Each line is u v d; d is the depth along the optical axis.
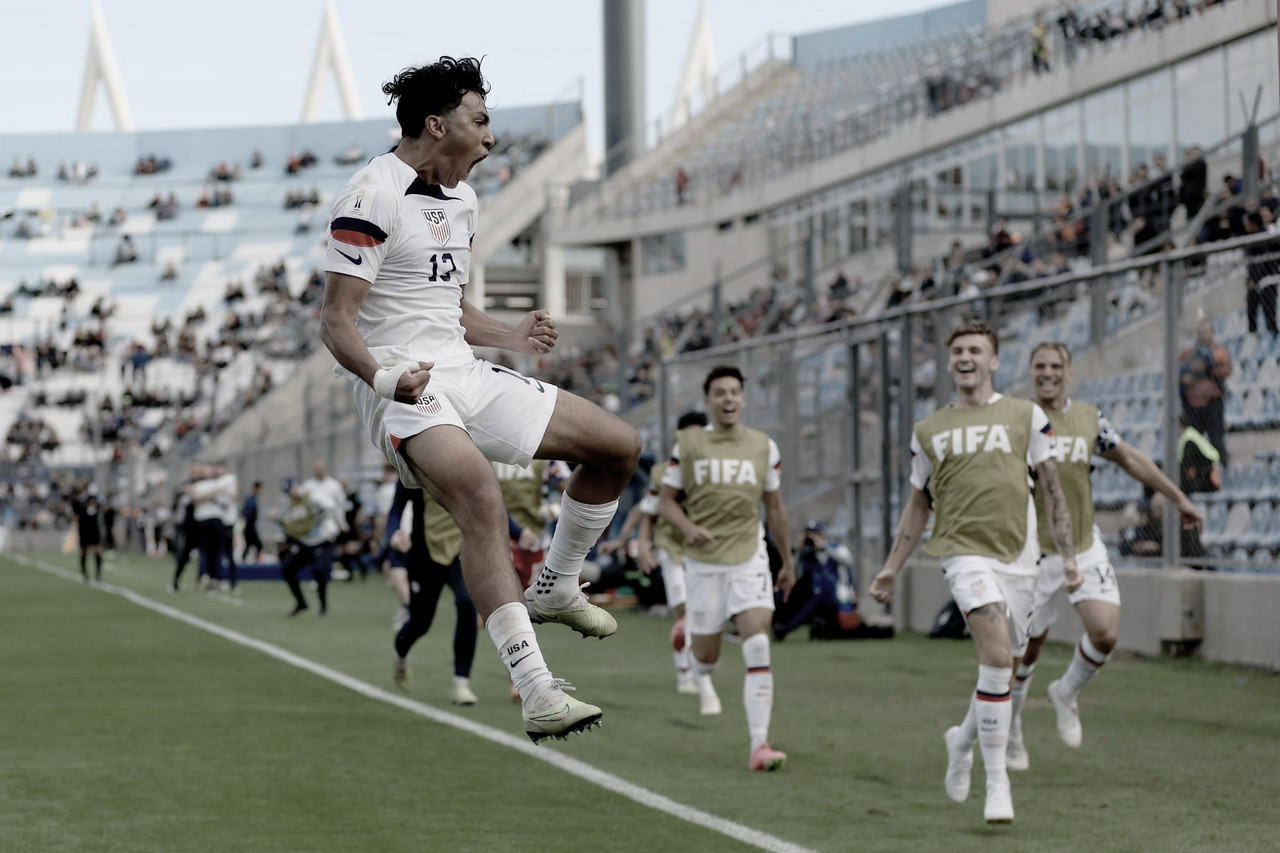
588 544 4.55
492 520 4.14
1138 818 6.38
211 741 8.59
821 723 9.34
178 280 62.41
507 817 6.46
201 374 54.19
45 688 11.12
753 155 41.34
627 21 49.03
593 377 32.25
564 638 15.58
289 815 6.51
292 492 18.70
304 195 65.62
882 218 35.09
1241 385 12.20
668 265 43.69
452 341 4.46
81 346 57.56
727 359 20.45
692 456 8.39
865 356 17.34
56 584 26.77
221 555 25.52
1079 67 28.56
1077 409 8.13
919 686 11.23
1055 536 6.83
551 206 47.53
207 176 68.00
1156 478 8.28
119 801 6.83
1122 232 20.36
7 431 55.09
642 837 6.04
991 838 6.00
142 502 48.72
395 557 12.63
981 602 6.46
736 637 15.43
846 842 5.93
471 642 10.18
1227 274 12.44
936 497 6.90
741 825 6.26
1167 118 26.66
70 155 69.00
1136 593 13.06
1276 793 6.95
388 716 9.63
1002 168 31.58
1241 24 24.06
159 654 13.77
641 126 49.41
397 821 6.38
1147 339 13.62
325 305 4.31
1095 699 10.18
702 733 8.92
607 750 8.29
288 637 15.72
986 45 34.50
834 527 18.08
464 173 4.53
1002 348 15.63
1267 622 11.63
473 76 4.44
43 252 64.19
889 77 41.34
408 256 4.38
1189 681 11.11
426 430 4.21
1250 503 12.11
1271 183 16.80
